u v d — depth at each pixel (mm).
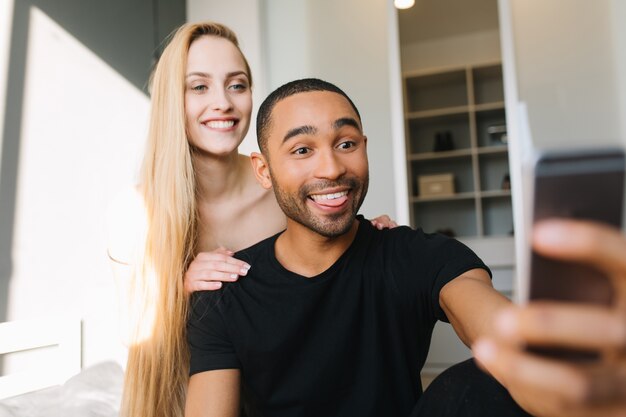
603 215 262
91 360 1653
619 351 240
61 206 1611
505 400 551
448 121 2406
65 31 1693
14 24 1500
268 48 2475
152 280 1140
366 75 2379
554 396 251
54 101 1624
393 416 791
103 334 1704
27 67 1533
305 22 2455
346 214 750
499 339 269
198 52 1239
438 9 2379
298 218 768
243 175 1352
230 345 825
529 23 2199
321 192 734
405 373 800
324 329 794
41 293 1520
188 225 1170
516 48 2209
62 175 1626
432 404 618
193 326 856
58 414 1147
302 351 796
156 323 1106
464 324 664
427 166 2430
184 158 1188
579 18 2135
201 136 1242
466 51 2359
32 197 1515
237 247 1312
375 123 2363
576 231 240
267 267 850
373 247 850
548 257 264
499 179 2357
